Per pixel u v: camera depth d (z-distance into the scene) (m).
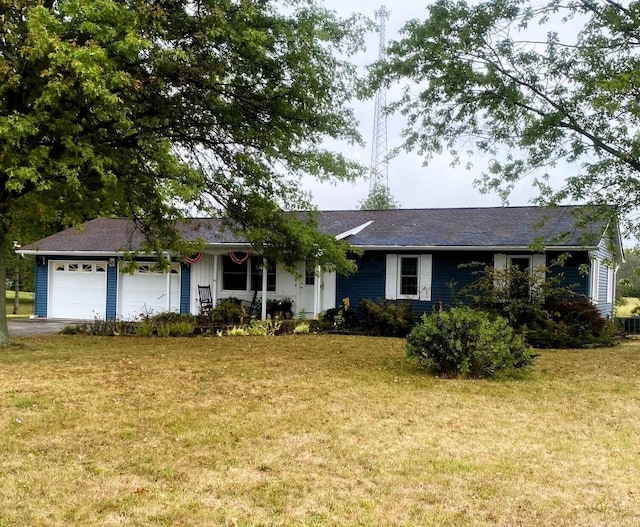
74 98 9.43
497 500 4.24
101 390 7.55
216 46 10.74
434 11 10.70
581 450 5.47
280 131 12.05
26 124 8.45
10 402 6.73
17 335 15.28
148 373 8.95
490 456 5.23
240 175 12.88
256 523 3.77
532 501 4.23
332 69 11.83
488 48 10.84
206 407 6.78
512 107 10.80
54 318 21.59
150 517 3.83
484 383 8.76
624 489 4.50
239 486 4.40
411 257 17.88
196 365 9.84
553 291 14.96
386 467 4.88
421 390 8.10
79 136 10.01
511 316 14.66
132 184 11.66
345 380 8.72
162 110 11.18
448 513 3.99
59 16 9.12
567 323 14.96
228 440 5.54
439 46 10.69
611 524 3.86
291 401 7.20
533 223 17.84
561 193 11.40
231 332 15.58
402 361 10.80
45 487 4.29
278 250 13.27
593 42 10.61
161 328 15.38
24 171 8.48
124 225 23.95
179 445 5.37
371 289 18.23
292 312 19.19
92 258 21.47
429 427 6.16
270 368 9.72
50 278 21.89
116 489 4.29
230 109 11.91
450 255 17.44
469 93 11.02
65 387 7.67
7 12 8.95
